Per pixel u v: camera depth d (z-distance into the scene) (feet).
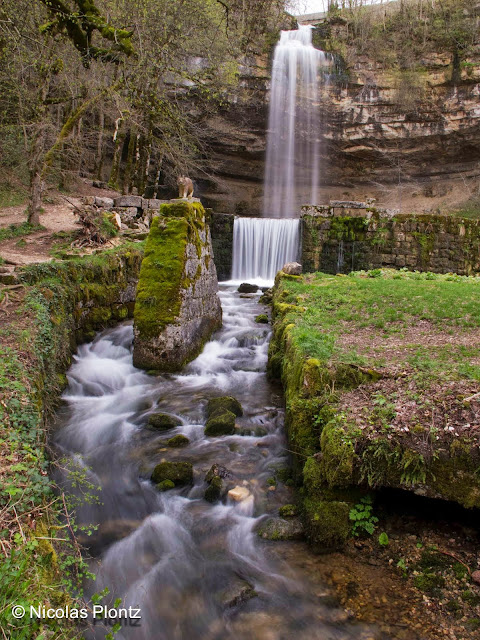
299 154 93.66
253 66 83.46
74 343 25.29
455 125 85.87
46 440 15.03
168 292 24.70
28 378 15.31
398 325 21.90
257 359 26.84
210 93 67.15
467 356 16.52
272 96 86.48
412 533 11.91
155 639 9.61
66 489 14.03
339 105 89.81
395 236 56.80
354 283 34.09
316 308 25.77
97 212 40.01
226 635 9.68
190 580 11.19
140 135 64.54
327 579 10.82
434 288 31.89
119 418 19.58
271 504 13.70
